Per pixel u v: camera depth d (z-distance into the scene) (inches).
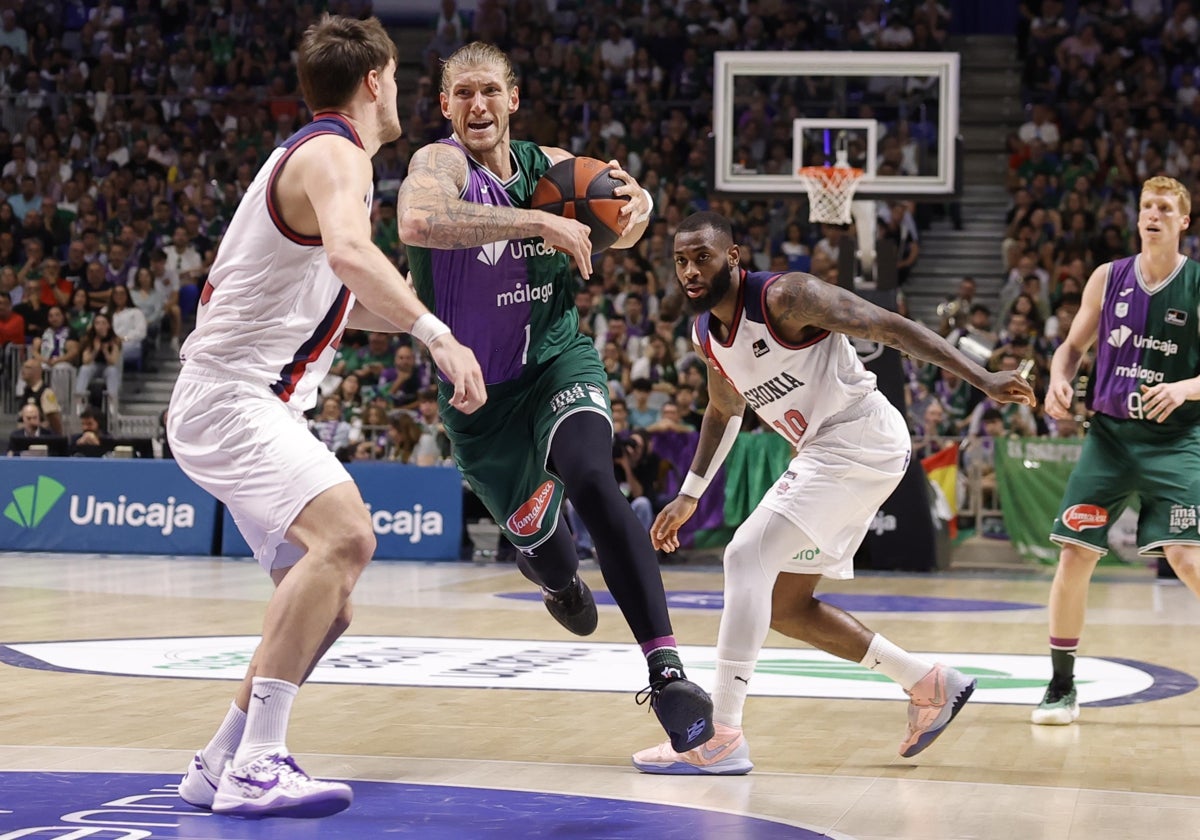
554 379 176.4
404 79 920.9
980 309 629.9
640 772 174.4
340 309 156.2
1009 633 333.1
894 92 535.8
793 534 179.2
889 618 364.8
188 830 137.3
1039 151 777.6
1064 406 221.6
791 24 856.9
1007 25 882.8
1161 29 849.5
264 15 906.1
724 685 177.0
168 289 747.4
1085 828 146.3
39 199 821.9
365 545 144.8
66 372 679.1
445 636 320.8
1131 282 218.8
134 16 906.1
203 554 559.8
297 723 207.5
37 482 578.6
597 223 175.9
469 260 175.3
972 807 156.3
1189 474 214.4
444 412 184.2
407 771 173.2
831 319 173.0
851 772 176.9
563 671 265.0
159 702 224.2
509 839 136.9
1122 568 541.6
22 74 877.2
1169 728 212.4
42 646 296.7
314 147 144.6
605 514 161.3
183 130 852.0
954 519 545.3
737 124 534.6
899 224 746.8
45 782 161.6
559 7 898.7
